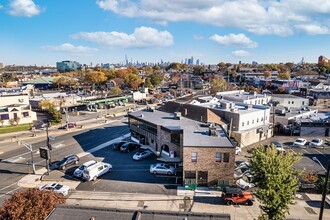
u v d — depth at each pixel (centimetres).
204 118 5394
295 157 2611
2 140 6088
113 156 4922
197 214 1931
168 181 3838
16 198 2300
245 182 3656
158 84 18150
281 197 2392
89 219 1905
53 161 4681
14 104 8438
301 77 17250
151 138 5241
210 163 3609
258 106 6606
